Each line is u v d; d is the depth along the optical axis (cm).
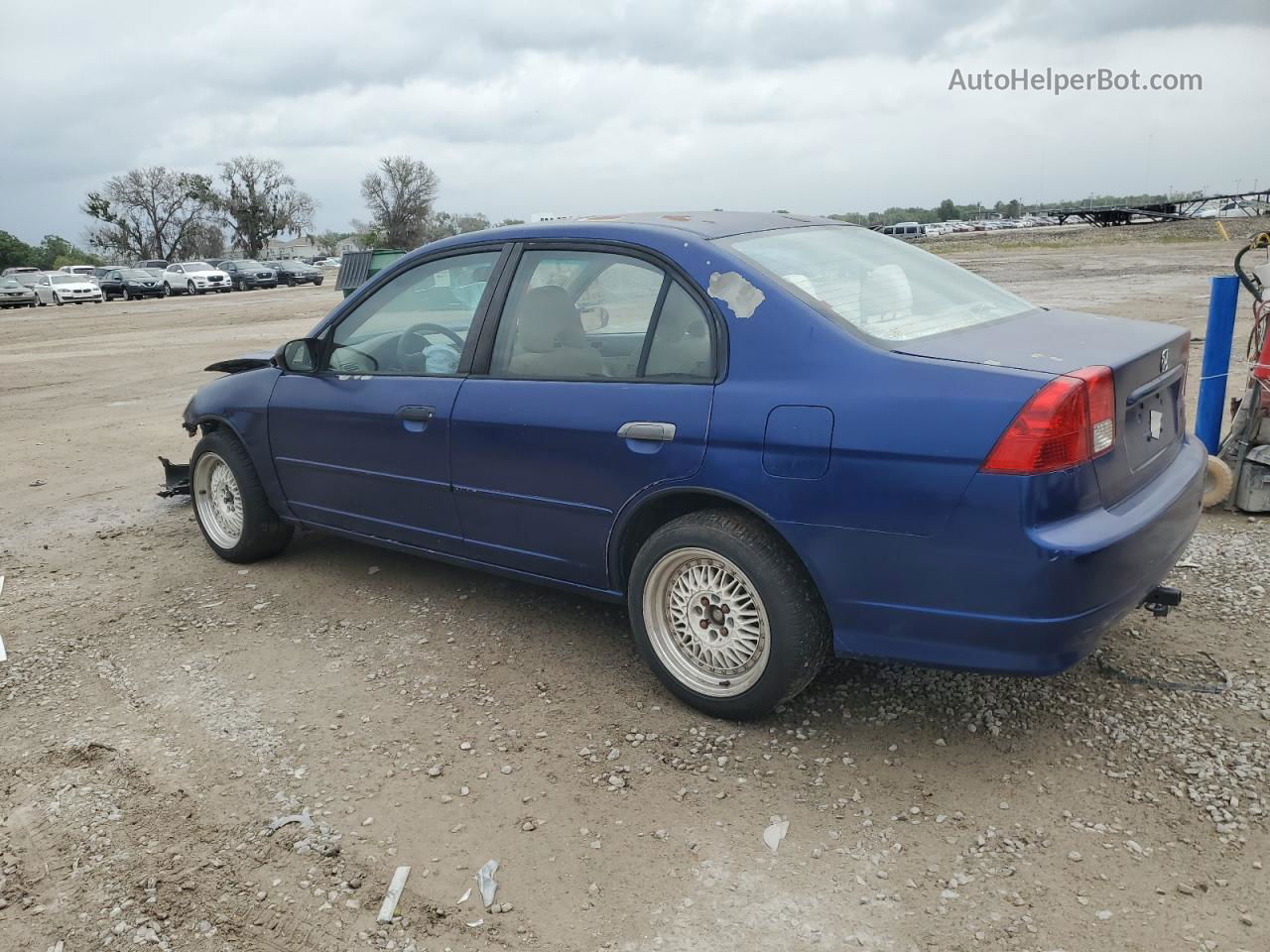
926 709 334
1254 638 369
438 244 415
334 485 452
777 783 297
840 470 286
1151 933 230
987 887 249
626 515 340
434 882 262
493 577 483
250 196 9481
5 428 1010
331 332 453
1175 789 282
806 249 354
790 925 240
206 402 510
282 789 307
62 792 311
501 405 370
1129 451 294
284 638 423
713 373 317
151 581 503
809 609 308
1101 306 1498
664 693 357
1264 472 504
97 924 251
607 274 353
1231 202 6291
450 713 350
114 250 9662
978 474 266
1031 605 266
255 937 245
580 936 240
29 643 429
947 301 346
